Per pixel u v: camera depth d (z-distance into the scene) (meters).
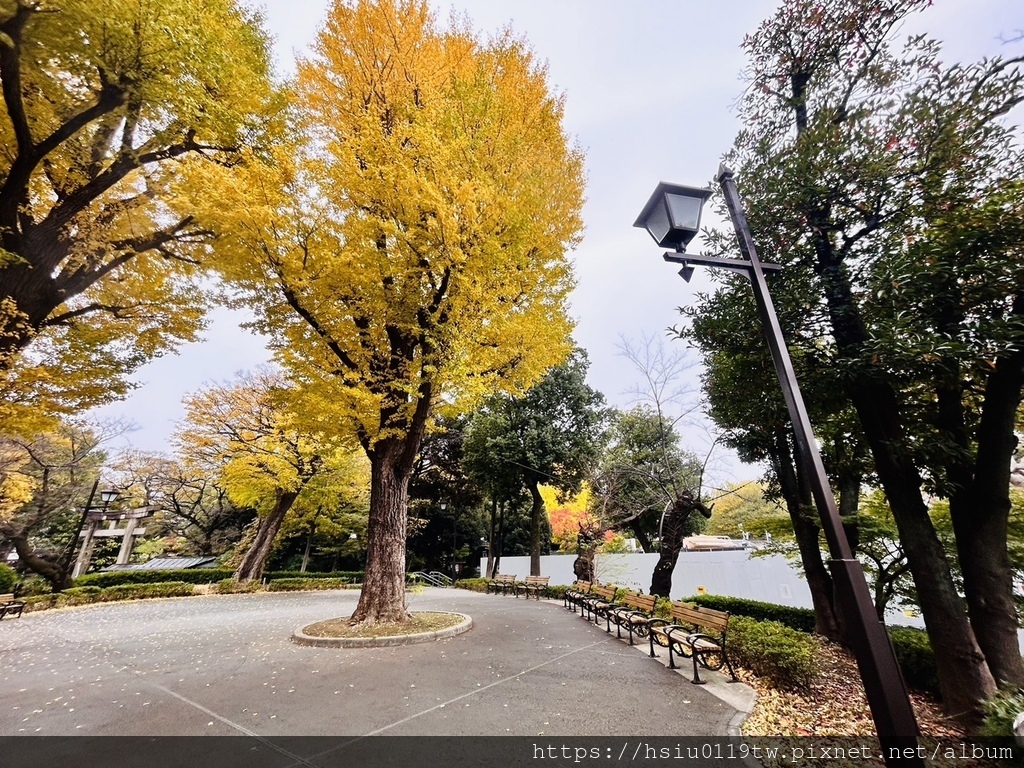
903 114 5.07
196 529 28.36
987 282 4.32
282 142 8.79
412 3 8.32
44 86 6.90
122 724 4.27
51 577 17.44
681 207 3.73
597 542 14.37
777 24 6.39
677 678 5.52
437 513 28.73
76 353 8.05
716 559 13.94
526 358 8.45
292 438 18.86
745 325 6.36
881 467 5.20
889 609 8.22
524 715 4.34
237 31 7.73
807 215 5.83
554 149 9.04
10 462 16.55
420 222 7.11
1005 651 4.23
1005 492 4.61
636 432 17.11
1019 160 4.62
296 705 4.68
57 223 7.30
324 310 7.75
